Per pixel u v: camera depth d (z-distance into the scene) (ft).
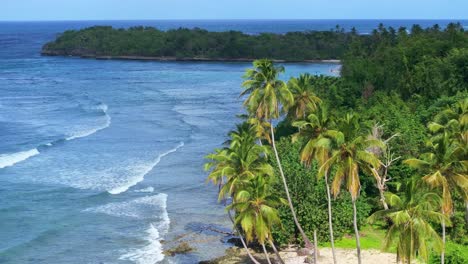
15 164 217.56
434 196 94.68
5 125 286.66
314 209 143.74
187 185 201.05
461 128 130.93
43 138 260.42
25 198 181.16
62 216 167.73
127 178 204.95
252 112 149.38
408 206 92.68
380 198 155.94
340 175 108.37
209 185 201.98
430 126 137.49
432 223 148.56
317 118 120.78
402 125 182.19
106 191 189.98
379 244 146.00
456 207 143.43
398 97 258.78
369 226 159.02
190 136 274.57
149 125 298.15
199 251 147.33
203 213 174.91
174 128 292.40
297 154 163.12
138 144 256.11
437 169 104.73
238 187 118.32
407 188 92.79
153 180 205.16
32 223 161.79
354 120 108.37
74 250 145.28
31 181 198.08
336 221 145.07
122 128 288.71
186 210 176.96
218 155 124.57
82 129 282.15
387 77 301.02
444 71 262.47
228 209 117.39
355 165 107.55
